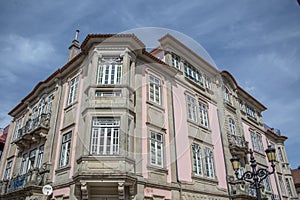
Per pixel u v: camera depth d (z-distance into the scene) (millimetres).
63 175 9953
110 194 8422
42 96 14484
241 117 17797
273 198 16688
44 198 10125
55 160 10891
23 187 10609
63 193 9430
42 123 12352
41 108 14133
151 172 9477
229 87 17578
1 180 14523
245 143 15898
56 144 11281
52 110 12648
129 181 8055
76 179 8133
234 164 8281
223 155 13438
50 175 10570
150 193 9133
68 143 10664
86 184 7996
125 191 8328
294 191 20250
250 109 20281
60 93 12930
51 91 13906
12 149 15484
